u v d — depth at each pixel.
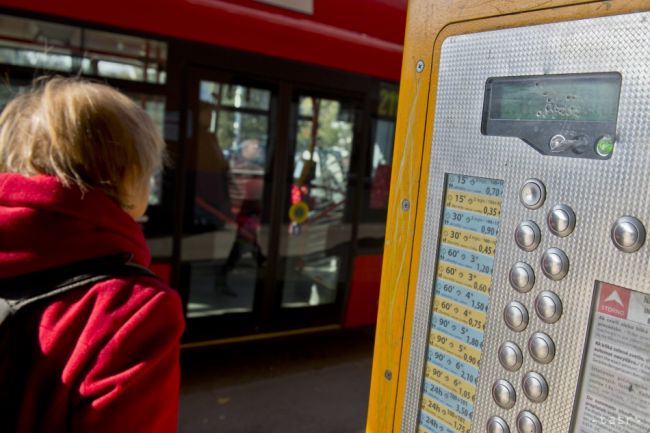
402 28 4.32
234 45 3.54
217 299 3.80
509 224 0.86
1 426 0.86
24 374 0.87
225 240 3.77
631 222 0.72
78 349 0.86
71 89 1.02
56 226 0.93
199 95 3.49
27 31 2.96
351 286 4.37
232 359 4.26
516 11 0.85
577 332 0.78
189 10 3.33
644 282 0.72
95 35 3.12
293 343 4.71
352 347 4.72
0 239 0.91
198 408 3.46
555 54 0.80
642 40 0.71
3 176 0.95
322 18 3.88
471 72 0.91
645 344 0.72
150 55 3.30
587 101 0.77
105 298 0.90
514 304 0.85
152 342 0.90
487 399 0.90
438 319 0.98
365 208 4.37
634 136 0.72
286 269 4.08
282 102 3.83
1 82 2.93
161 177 3.43
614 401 0.75
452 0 0.93
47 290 0.90
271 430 3.26
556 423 0.81
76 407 0.85
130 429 0.85
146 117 1.10
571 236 0.78
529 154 0.83
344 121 4.17
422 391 1.02
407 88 1.02
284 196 3.97
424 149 0.99
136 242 1.02
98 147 0.99
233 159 3.72
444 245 0.97
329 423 3.38
